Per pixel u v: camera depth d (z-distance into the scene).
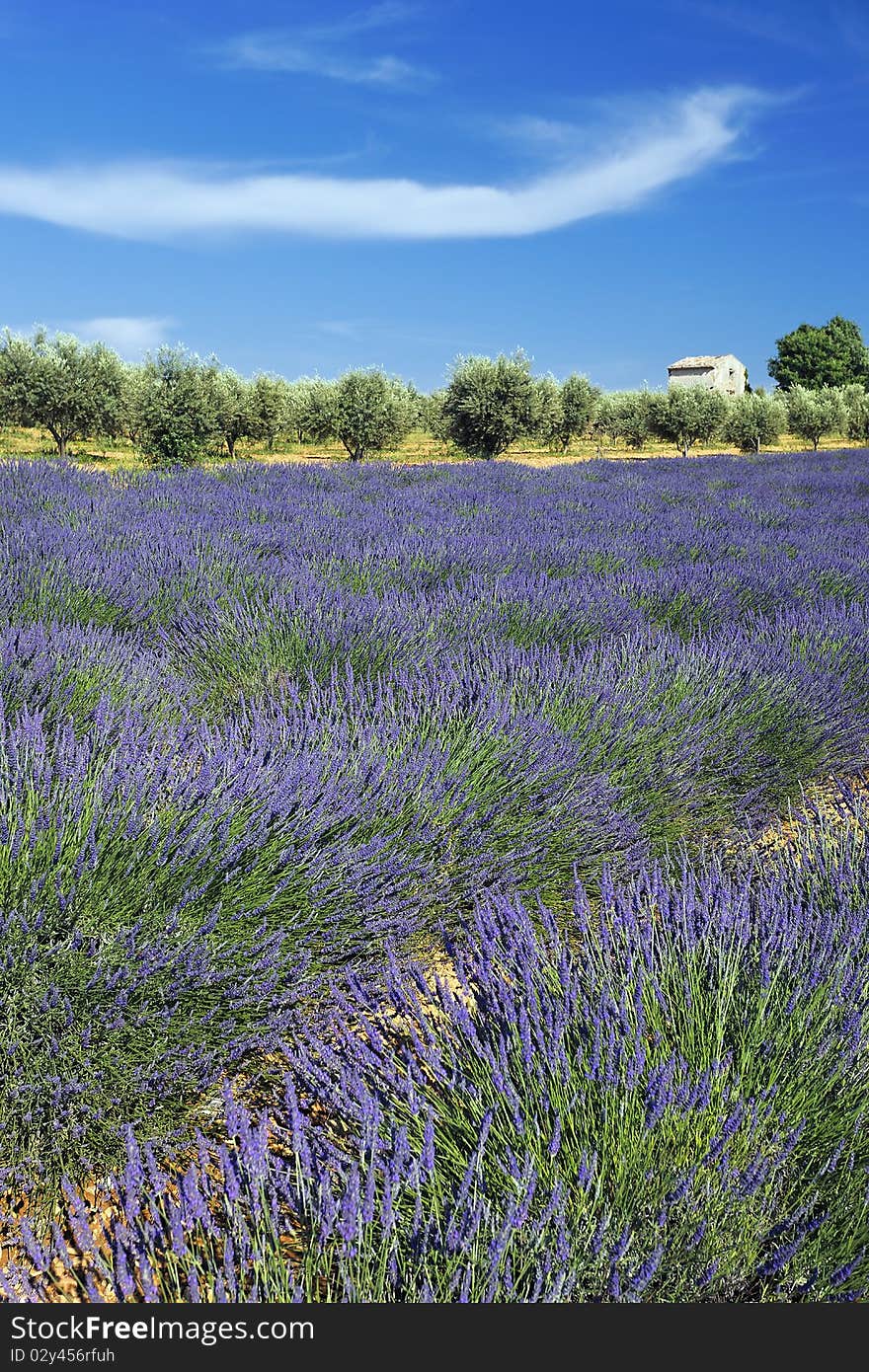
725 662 4.48
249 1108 2.05
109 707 3.27
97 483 11.33
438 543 7.21
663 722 3.73
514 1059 1.79
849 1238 1.43
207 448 25.23
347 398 27.56
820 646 5.18
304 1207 1.49
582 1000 1.95
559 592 5.65
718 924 2.25
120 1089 1.91
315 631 4.52
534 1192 1.48
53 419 24.80
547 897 2.86
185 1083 1.98
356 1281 1.32
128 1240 1.45
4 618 4.49
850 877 2.68
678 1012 1.95
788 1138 1.58
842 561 8.00
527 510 11.00
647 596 6.24
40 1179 1.82
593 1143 1.58
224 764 2.80
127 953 2.03
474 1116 1.65
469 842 2.75
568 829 2.96
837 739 4.31
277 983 2.25
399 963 2.43
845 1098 1.69
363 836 2.70
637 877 3.02
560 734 3.33
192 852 2.28
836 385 73.38
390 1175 1.47
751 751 3.89
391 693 3.85
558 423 35.53
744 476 18.75
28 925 1.95
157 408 22.66
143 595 5.36
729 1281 1.38
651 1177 1.48
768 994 1.92
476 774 3.00
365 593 5.78
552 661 4.27
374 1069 1.84
